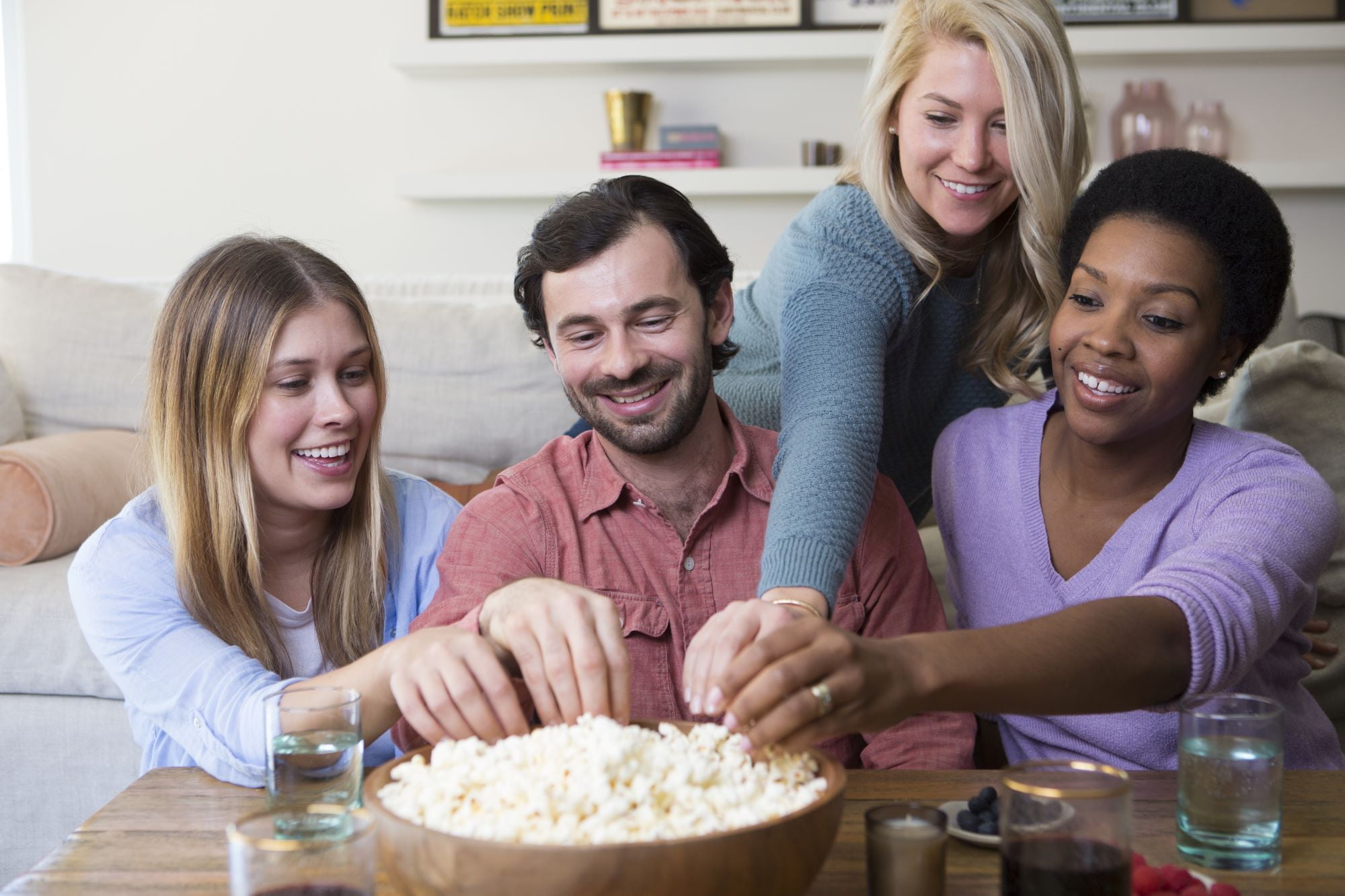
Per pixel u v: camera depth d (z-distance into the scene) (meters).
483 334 2.63
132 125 3.96
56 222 4.00
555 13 3.79
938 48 1.51
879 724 0.88
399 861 0.73
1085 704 0.94
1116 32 3.61
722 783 0.80
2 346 2.68
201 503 1.37
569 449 1.42
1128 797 0.76
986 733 1.52
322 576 1.47
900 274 1.57
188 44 3.93
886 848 0.77
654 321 1.27
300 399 1.37
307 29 3.90
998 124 1.51
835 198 1.63
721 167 3.77
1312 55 3.65
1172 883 0.81
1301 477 1.24
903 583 1.40
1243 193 1.21
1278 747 0.88
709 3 3.74
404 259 3.94
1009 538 1.39
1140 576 1.30
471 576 1.34
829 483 1.24
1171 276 1.20
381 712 1.05
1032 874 0.75
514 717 0.96
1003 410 1.47
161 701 1.27
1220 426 1.34
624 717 0.97
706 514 1.35
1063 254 1.35
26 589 2.14
